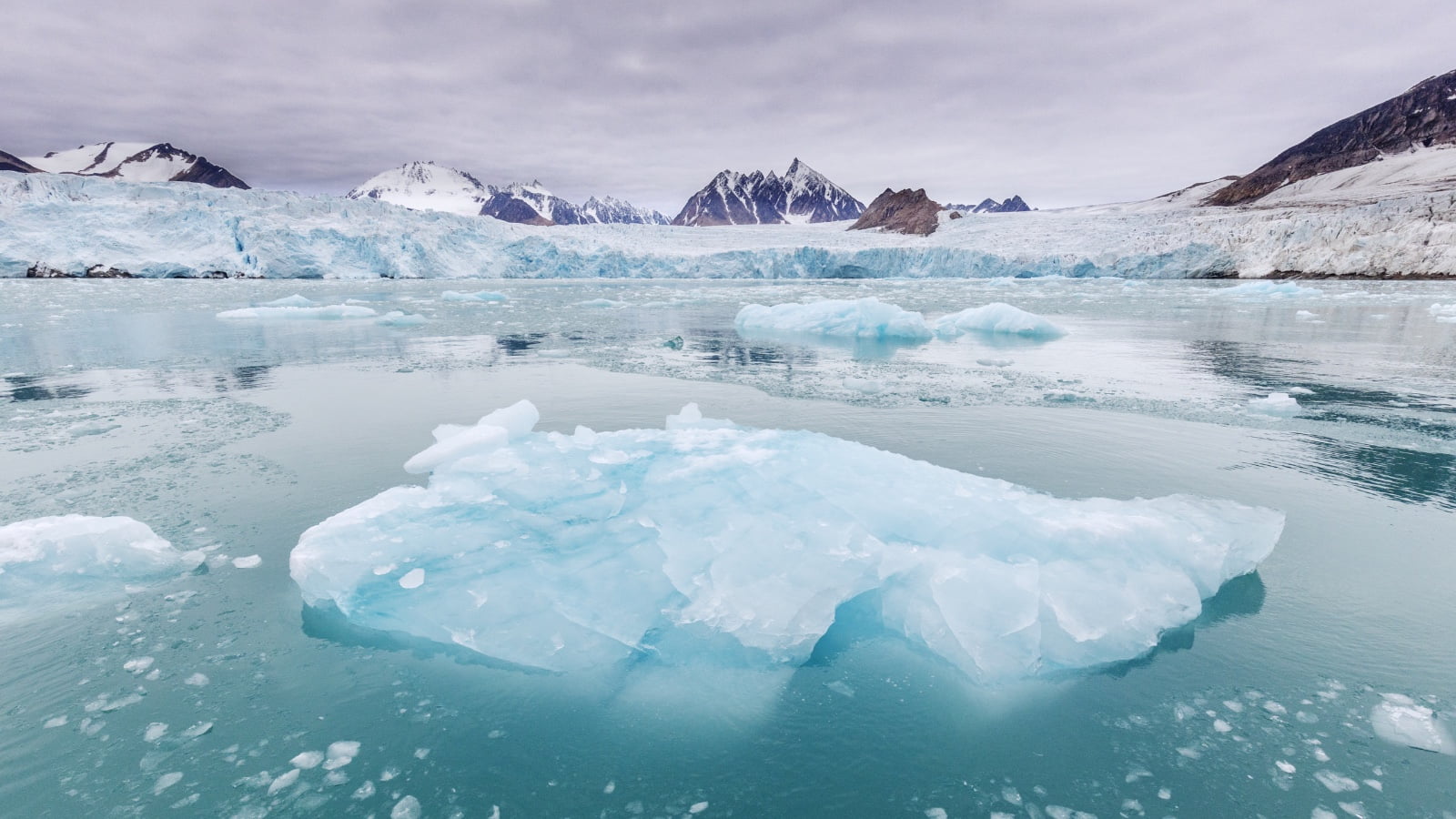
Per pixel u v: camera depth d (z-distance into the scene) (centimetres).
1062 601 243
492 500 318
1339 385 685
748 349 1005
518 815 168
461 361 877
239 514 345
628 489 330
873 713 206
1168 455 444
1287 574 281
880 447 464
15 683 214
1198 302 1995
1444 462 427
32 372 777
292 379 734
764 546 269
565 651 230
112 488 382
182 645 236
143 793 173
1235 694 210
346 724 200
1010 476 401
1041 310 1717
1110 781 177
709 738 196
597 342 1095
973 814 167
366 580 259
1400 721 194
